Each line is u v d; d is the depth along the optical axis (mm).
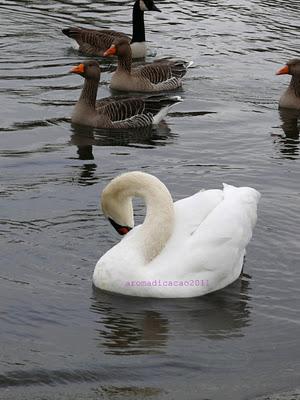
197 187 16656
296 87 23031
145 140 20156
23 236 14016
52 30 29234
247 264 13438
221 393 10266
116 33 28109
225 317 11961
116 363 10758
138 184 12539
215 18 31578
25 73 24703
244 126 21281
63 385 10328
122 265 12359
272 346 11305
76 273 12969
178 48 28281
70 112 21766
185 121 21609
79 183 16672
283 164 18375
